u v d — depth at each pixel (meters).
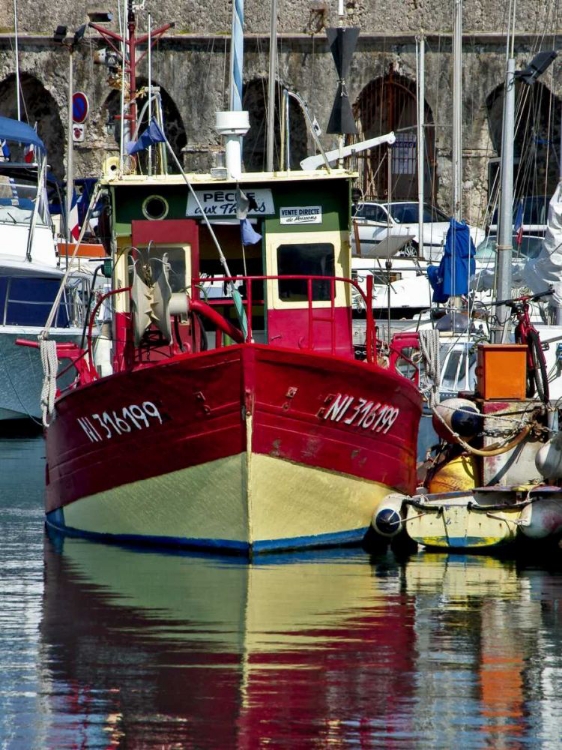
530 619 45.69
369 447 57.12
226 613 46.22
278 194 58.62
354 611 46.69
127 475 57.06
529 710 36.53
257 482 53.72
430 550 58.06
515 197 160.50
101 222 63.81
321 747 33.94
